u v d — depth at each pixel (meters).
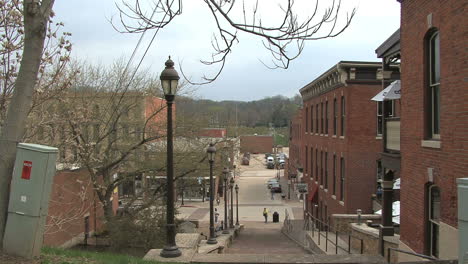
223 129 31.88
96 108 19.25
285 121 136.12
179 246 9.19
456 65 7.62
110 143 18.44
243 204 51.41
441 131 8.24
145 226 15.85
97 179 18.50
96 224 21.95
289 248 19.22
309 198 31.64
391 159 11.66
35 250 6.26
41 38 5.87
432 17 8.64
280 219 42.38
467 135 7.24
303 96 35.94
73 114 13.32
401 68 10.55
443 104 8.15
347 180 21.66
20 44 9.20
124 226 15.69
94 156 17.31
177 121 21.17
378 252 12.77
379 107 21.64
